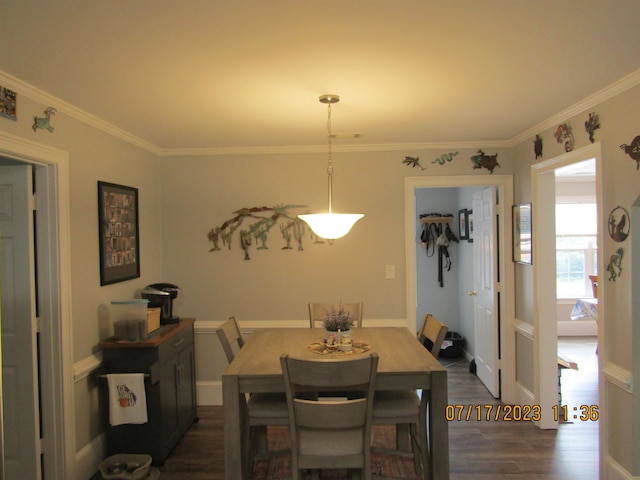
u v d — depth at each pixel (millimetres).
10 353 2666
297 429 2160
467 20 1737
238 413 2328
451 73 2311
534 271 3637
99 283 3123
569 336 6980
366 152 4184
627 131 2467
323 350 2787
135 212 3672
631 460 2484
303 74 2291
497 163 4105
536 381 3658
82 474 2865
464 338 5660
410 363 2475
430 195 5969
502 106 2928
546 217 3590
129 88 2463
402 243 4191
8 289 2664
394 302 4207
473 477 2900
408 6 1623
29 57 2029
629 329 2484
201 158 4234
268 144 4094
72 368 2768
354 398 2811
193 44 1917
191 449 3344
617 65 2225
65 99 2650
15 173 2635
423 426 2488
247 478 2600
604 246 2686
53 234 2668
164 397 3162
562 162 3148
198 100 2701
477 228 4820
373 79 2377
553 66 2227
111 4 1576
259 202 4227
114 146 3381
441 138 3930
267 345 2930
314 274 4230
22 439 2680
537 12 1679
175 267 4266
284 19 1708
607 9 1657
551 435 3500
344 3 1599
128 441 3064
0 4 1559
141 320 3061
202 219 4250
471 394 4379
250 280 4246
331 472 2977
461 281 5758
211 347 4266
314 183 4207
